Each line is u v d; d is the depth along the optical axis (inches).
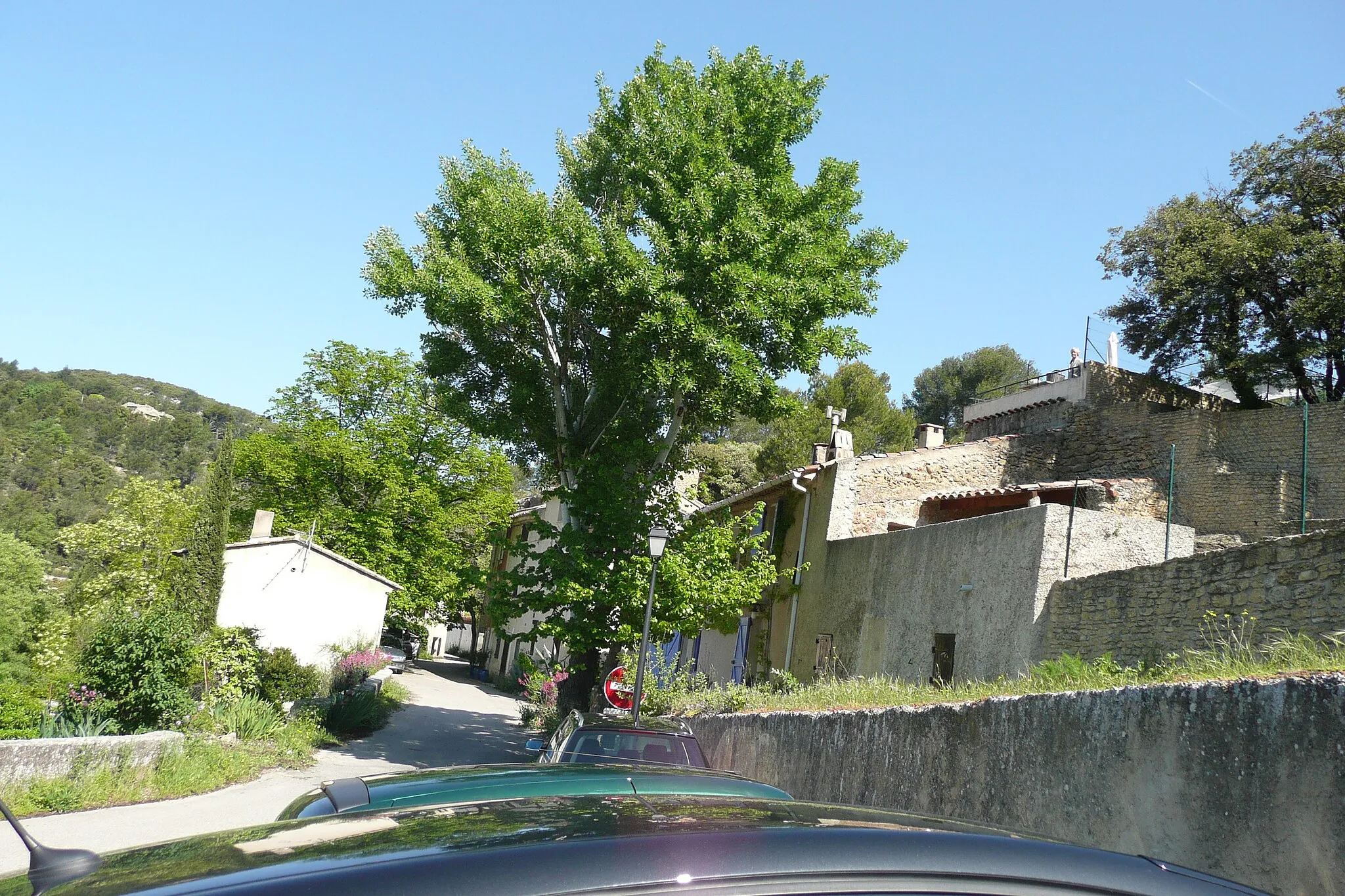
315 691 900.0
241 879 60.5
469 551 1734.7
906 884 68.8
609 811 82.7
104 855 75.7
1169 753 200.8
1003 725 267.0
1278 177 1197.7
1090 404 1087.0
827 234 789.9
